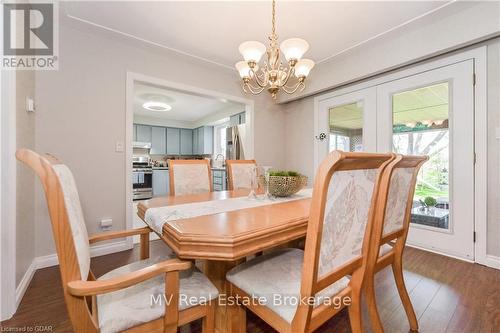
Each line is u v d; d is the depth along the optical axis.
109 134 2.40
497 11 1.84
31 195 1.88
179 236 0.86
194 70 3.02
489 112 2.00
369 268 1.06
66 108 2.17
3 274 1.34
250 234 0.88
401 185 1.19
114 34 2.34
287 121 4.03
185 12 2.02
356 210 0.88
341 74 2.97
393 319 1.36
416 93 2.46
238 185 2.39
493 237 1.99
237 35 2.38
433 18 2.12
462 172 2.15
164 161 6.62
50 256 2.07
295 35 2.38
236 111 4.97
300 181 1.66
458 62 2.16
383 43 2.55
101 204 2.36
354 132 3.03
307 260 0.73
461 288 1.67
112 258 2.25
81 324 0.71
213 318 0.98
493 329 1.27
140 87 3.84
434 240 2.34
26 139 1.75
